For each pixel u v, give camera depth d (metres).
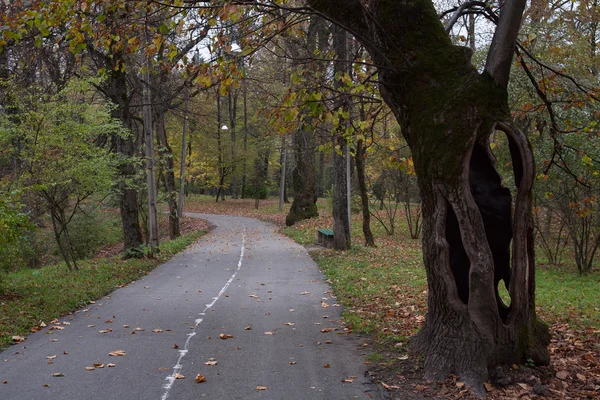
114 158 16.91
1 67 14.52
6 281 13.05
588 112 12.66
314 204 33.78
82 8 6.90
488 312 5.54
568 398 5.13
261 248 22.70
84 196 15.55
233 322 9.04
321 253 19.83
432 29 6.10
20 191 11.14
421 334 6.59
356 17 6.35
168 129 41.44
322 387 5.68
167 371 6.30
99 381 5.95
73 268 16.30
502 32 5.79
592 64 14.05
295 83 7.17
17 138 14.28
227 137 50.72
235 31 7.55
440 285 5.91
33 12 6.75
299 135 32.03
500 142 15.12
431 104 5.82
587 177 13.20
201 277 14.85
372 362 6.52
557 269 15.75
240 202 57.97
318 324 8.83
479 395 5.24
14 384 5.85
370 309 9.86
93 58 16.61
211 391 5.61
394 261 17.17
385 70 6.25
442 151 5.62
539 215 18.09
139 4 7.37
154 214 19.48
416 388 5.54
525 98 13.59
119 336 8.07
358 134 9.62
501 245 5.75
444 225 5.71
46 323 8.98
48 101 14.05
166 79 19.80
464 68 5.94
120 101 18.84
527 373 5.56
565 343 7.18
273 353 7.05
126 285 13.55
